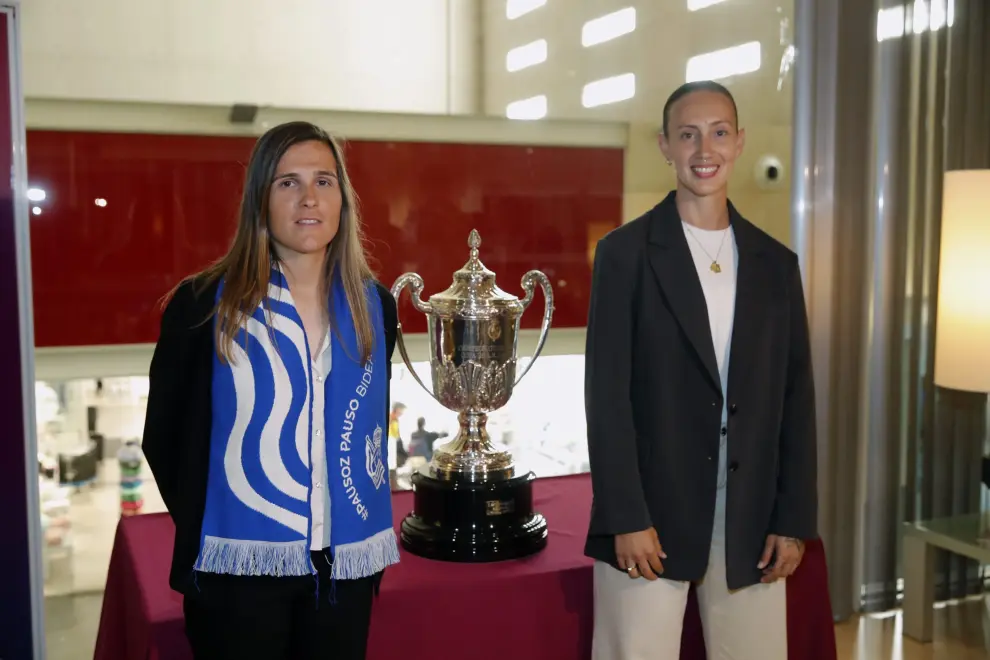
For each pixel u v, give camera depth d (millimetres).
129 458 2283
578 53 2475
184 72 2191
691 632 1649
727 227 1510
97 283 2172
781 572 1499
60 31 2090
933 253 2607
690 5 2518
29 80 2076
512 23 2424
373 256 2361
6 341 1693
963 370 2238
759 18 2504
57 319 2150
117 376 2227
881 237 2561
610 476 1411
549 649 1589
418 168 2383
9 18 1645
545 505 1979
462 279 1707
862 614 2615
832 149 2465
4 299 1687
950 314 2260
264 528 1155
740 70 2533
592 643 1576
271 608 1176
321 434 1207
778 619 1543
